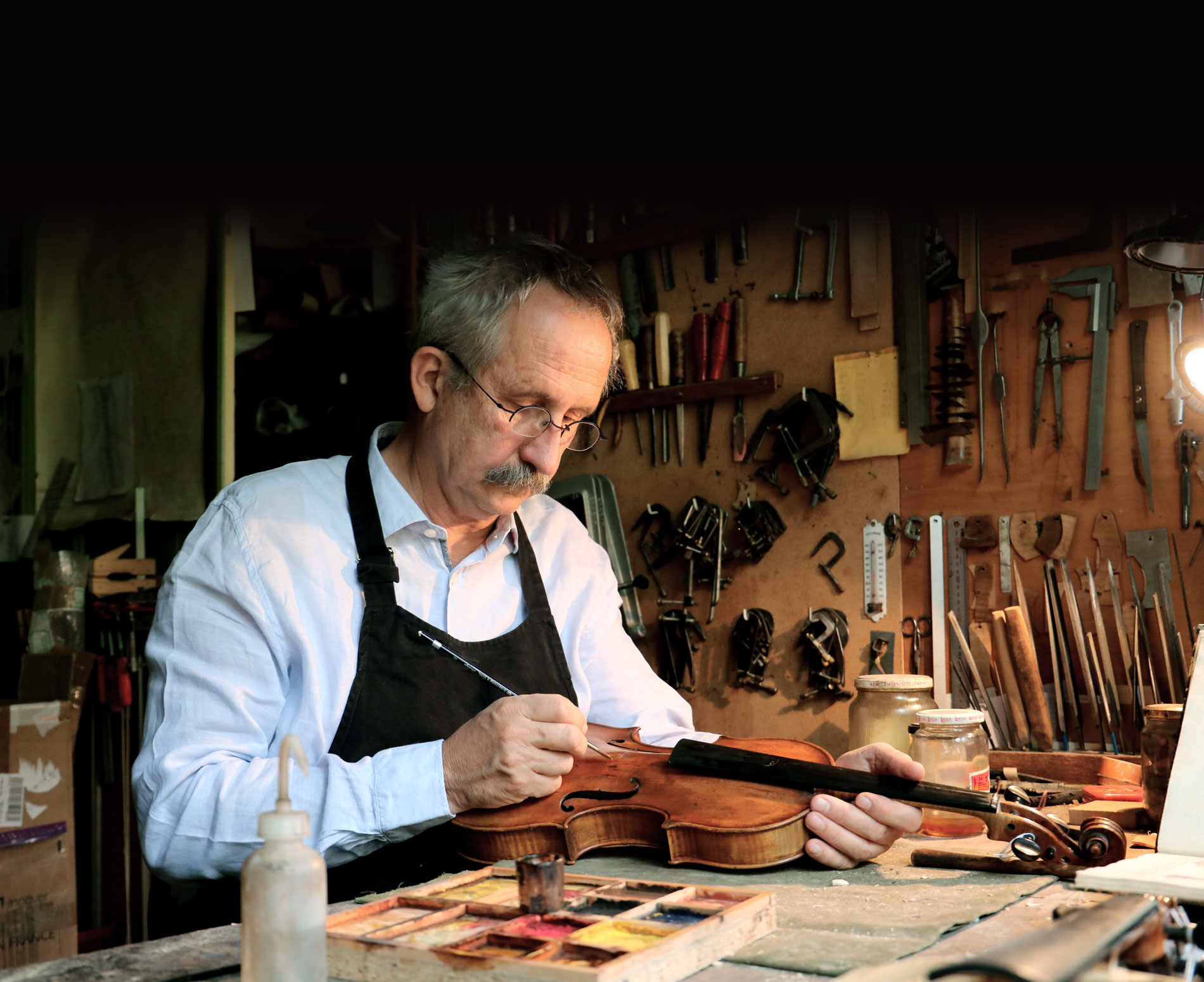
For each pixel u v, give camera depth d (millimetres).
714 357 3982
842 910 1481
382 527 2236
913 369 3623
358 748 2107
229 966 1328
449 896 1432
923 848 1889
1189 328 3156
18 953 3410
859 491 3717
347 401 4914
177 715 1999
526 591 2420
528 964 1107
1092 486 3289
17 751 3467
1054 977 885
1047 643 3344
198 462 4531
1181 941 1203
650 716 2516
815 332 3850
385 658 2160
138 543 4633
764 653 3785
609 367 2209
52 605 4598
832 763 1963
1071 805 2248
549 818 1854
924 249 3631
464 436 2139
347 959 1218
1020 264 3455
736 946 1285
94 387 4812
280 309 4887
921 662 3566
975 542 3469
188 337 4574
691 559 3941
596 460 4293
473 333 2102
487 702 2223
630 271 4258
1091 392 3307
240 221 4633
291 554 2145
